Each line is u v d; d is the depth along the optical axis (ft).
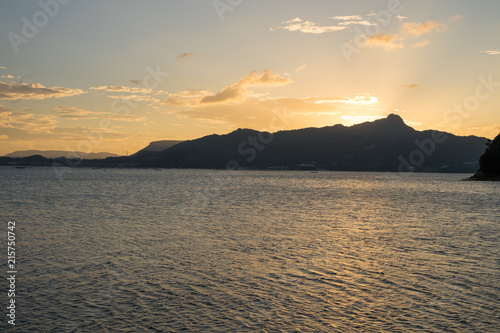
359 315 54.54
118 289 64.13
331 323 51.90
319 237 112.78
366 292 63.82
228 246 98.68
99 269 75.61
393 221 151.02
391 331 49.62
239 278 70.85
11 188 344.90
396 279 70.85
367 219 156.25
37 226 127.34
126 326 50.21
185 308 56.34
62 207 189.47
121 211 175.94
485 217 166.40
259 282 68.69
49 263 79.51
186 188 390.42
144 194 294.25
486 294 62.90
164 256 86.99
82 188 361.71
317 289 65.10
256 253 91.04
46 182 474.08
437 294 62.95
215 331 49.11
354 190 388.57
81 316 53.21
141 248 95.04
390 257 87.92
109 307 56.39
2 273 72.13
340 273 74.74
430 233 121.80
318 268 78.13
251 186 449.06
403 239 110.63
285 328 50.19
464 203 238.07
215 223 140.05
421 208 205.87
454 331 49.73
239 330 49.52
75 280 68.59
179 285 66.54
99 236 110.22
